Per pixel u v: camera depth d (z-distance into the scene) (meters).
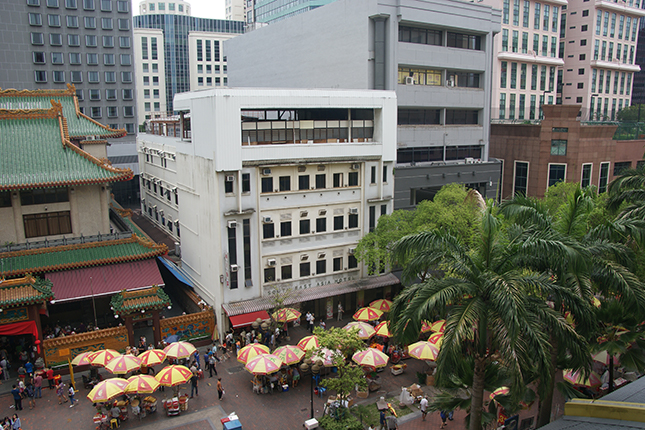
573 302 19.89
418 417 30.95
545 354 16.89
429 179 53.19
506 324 16.91
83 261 41.12
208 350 38.78
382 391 34.41
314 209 44.53
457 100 57.28
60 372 36.19
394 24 50.88
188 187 46.81
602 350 24.75
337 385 28.45
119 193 91.50
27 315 35.72
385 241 41.53
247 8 166.75
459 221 36.84
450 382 21.80
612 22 107.50
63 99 55.06
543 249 18.52
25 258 40.25
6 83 87.56
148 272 42.44
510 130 67.88
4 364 35.06
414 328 18.22
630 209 30.12
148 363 32.97
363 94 44.97
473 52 57.53
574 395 23.06
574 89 107.88
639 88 126.88
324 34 56.66
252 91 39.88
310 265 45.28
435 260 20.12
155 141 59.34
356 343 31.31
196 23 153.50
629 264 23.64
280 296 41.22
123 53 96.00
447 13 53.88
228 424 27.50
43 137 45.38
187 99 44.59
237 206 40.94
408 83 53.19
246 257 42.12
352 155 45.25
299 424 30.41
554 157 63.44
